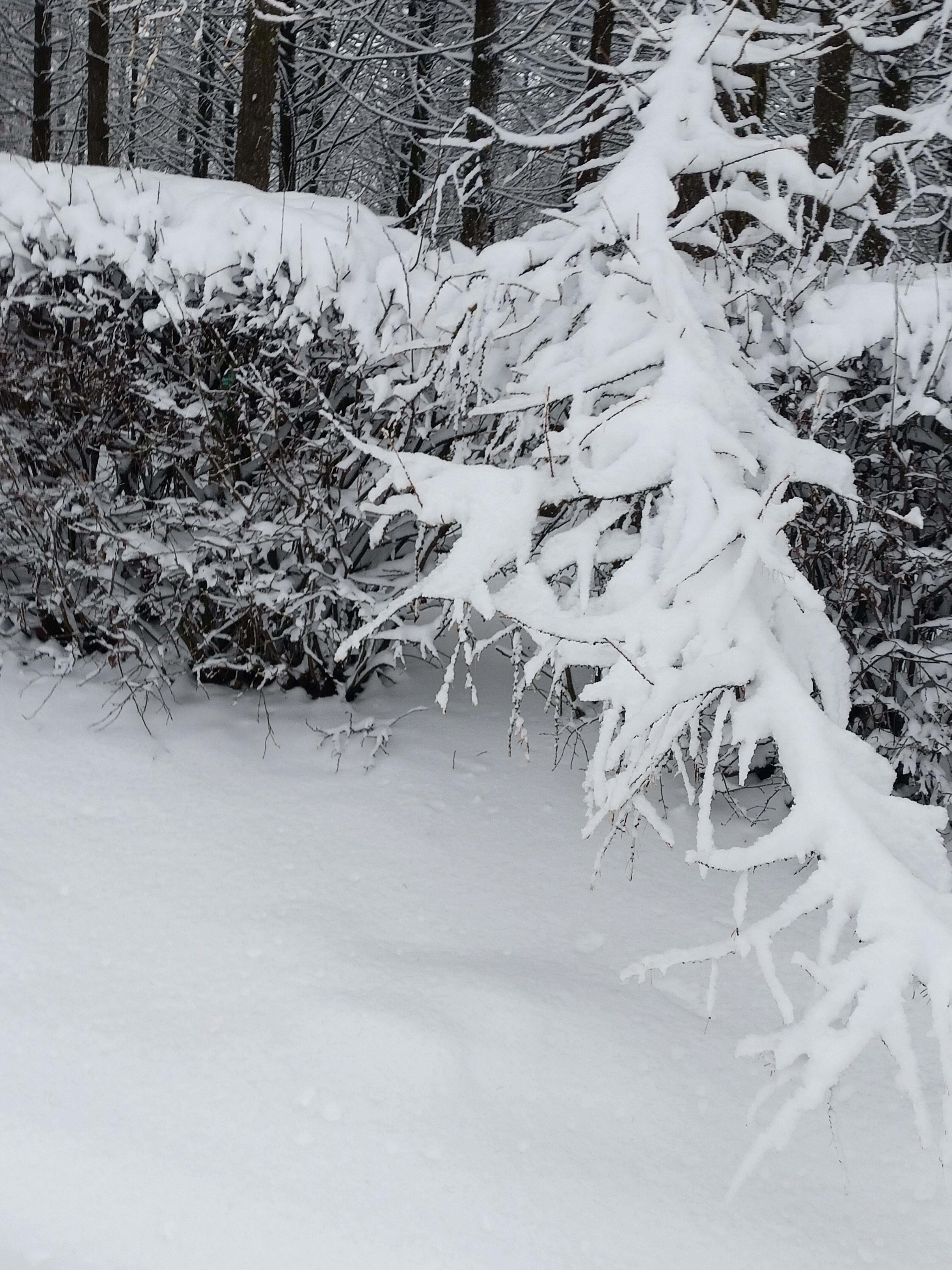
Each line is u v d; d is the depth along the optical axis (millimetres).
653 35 4262
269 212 4211
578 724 4266
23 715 4461
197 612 4645
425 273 4250
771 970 2258
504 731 4734
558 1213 2365
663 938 3379
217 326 4277
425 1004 2920
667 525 2799
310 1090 2648
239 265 4160
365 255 4227
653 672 2510
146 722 4473
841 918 2236
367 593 4352
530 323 3799
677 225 3943
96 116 12398
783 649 2787
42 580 5000
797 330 3934
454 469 2994
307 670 4766
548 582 3512
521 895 3541
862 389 4098
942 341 3850
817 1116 2740
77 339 4414
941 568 4023
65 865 3533
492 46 10320
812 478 2979
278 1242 2275
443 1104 2623
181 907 3352
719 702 2746
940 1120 2736
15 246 4453
